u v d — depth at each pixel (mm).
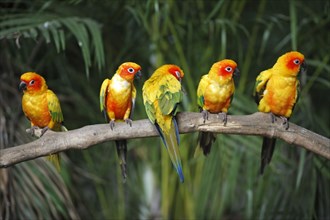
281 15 10141
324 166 9289
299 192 9398
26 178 8773
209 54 9914
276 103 7648
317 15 10055
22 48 9773
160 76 7336
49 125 7902
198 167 9750
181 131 7199
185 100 9617
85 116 10312
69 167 9938
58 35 8680
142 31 10133
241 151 9336
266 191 9477
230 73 7520
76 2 9305
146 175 10484
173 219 10234
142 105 9906
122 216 10570
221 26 9719
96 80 10344
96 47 8453
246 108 9219
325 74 10586
